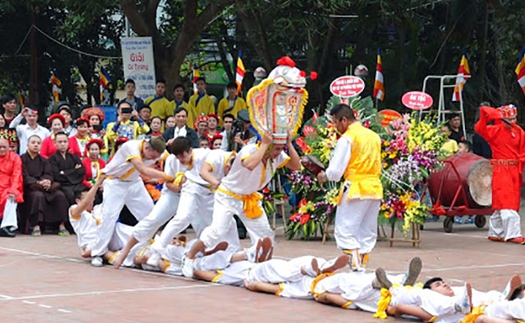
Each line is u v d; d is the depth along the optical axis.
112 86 30.67
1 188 16.77
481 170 17.84
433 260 13.93
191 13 23.08
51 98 29.89
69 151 17.56
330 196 15.49
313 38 26.11
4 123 17.78
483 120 16.55
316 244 15.81
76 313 9.45
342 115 12.05
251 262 11.38
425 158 15.26
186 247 12.20
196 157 12.20
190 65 32.72
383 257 14.20
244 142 16.75
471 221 19.97
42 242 15.91
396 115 15.67
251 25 25.59
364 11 23.27
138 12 23.36
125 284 11.38
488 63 28.58
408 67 26.86
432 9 27.19
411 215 15.25
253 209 11.64
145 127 18.00
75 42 29.75
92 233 13.30
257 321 9.21
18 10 28.17
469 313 8.84
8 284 11.25
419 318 9.30
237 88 19.62
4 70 29.02
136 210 13.21
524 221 19.81
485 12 26.53
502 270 12.98
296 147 16.75
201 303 10.14
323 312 9.74
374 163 11.92
